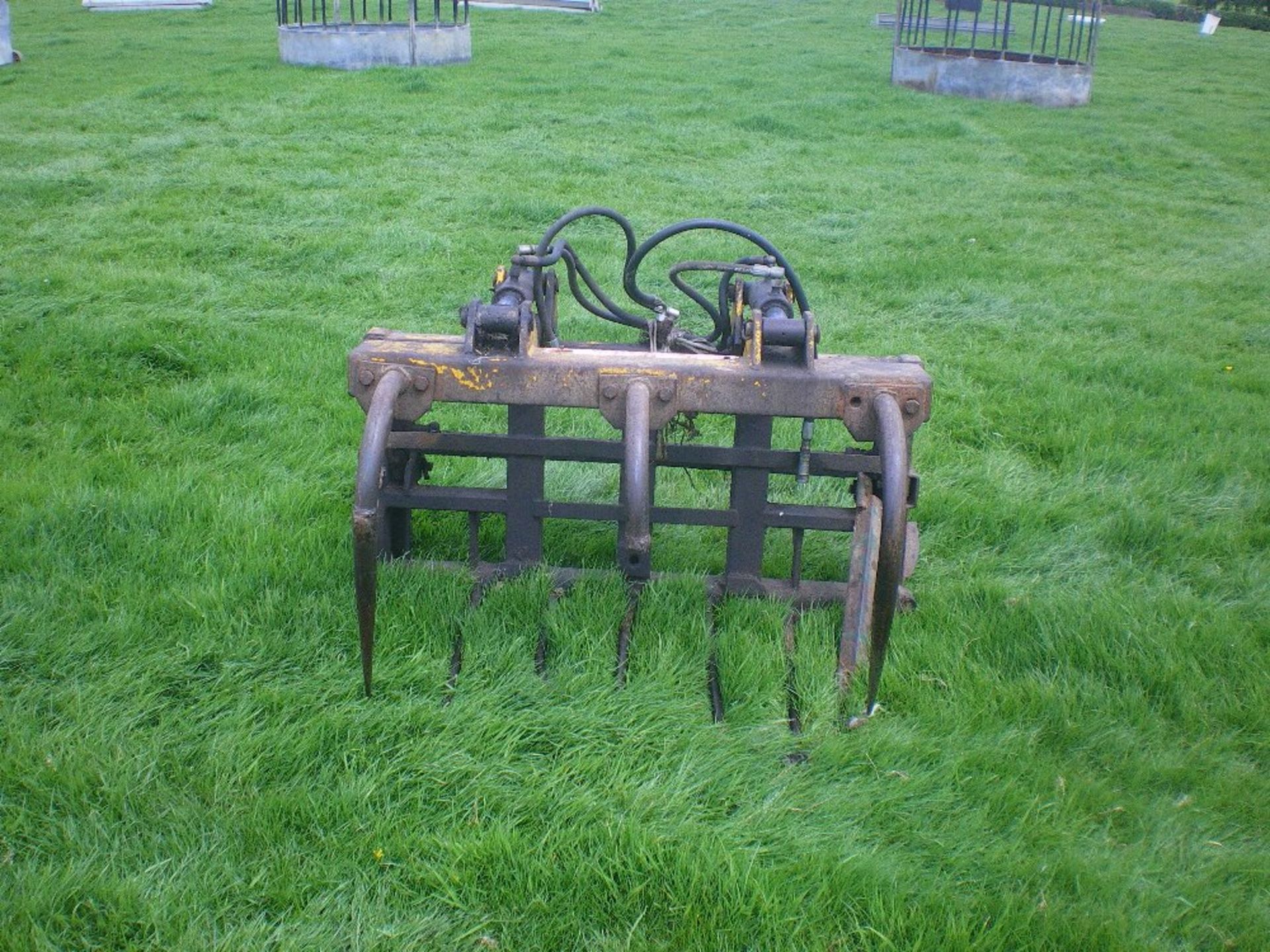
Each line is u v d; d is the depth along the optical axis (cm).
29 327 623
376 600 372
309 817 291
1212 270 880
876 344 673
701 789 307
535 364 350
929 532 452
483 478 478
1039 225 987
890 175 1144
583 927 268
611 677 342
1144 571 434
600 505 386
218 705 329
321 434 512
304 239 833
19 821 285
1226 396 612
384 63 1675
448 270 776
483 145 1182
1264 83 2030
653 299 417
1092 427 557
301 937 261
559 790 302
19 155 1063
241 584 379
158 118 1262
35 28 2127
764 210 987
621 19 2594
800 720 331
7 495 434
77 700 325
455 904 271
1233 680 361
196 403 535
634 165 1131
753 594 394
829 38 2328
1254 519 478
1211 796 311
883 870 280
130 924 262
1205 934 271
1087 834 297
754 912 270
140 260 771
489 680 343
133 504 430
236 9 2467
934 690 345
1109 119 1542
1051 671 362
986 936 263
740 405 351
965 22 2744
